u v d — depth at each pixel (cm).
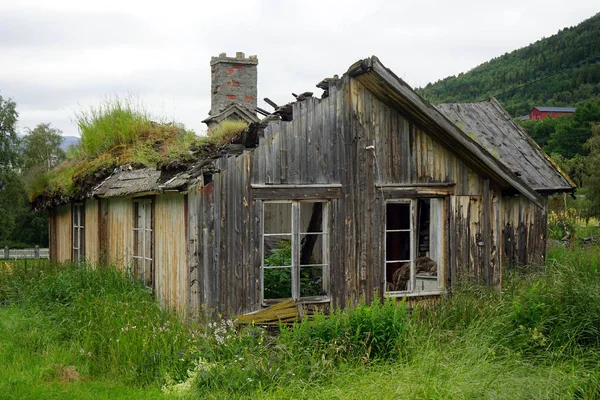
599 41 9469
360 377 791
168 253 1109
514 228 1467
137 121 1512
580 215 3703
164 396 754
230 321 927
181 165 1062
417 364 831
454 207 1191
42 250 3622
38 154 5075
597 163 3912
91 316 1022
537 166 1536
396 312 916
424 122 1136
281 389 759
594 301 980
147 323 959
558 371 838
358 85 1117
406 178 1151
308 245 1247
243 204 1034
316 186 1080
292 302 1050
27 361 898
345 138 1108
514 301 1005
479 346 917
